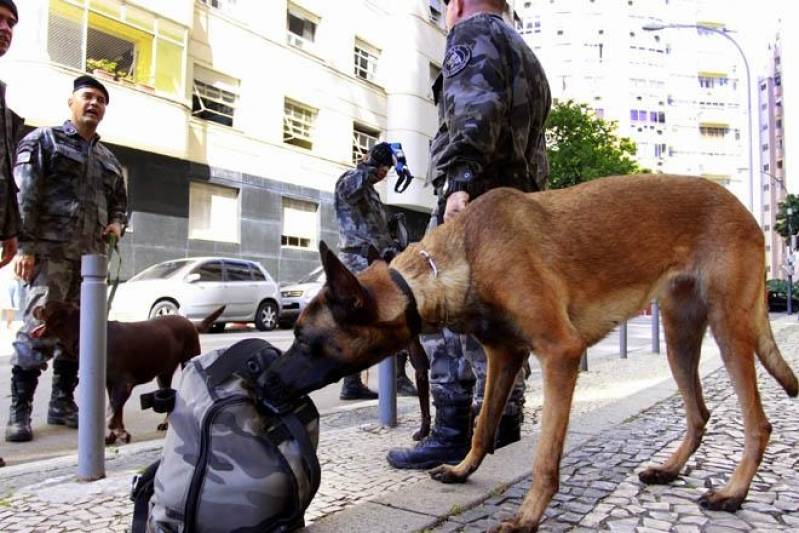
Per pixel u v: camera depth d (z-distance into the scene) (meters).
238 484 1.90
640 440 3.60
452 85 2.93
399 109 23.30
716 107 62.25
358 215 5.38
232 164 17.44
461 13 3.30
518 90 3.05
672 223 2.59
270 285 13.74
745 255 2.54
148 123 14.52
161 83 15.20
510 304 2.29
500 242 2.33
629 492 2.68
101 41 14.18
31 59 12.38
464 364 3.13
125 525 2.38
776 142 71.56
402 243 5.59
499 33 3.03
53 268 4.25
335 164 20.94
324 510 2.52
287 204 19.36
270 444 1.98
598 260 2.44
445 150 2.88
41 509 2.57
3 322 12.14
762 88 74.00
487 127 2.82
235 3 17.75
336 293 2.17
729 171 62.34
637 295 2.54
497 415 2.71
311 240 20.20
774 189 70.94
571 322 2.41
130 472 3.17
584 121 27.34
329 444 3.74
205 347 9.05
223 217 17.38
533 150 3.39
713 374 6.71
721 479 2.86
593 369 7.38
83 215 4.40
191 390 2.05
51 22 12.72
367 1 22.52
